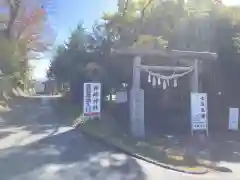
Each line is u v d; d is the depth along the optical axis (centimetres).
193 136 1470
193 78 1555
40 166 916
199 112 1474
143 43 2030
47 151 1130
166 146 1291
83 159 1020
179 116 1816
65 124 1953
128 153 1129
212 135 1555
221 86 1841
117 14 2280
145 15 2180
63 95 4044
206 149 1268
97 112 1673
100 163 974
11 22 2989
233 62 1809
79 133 1578
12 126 1833
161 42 1955
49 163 954
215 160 1095
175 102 1841
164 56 1491
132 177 834
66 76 3216
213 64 1811
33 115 2514
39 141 1337
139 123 1407
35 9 2988
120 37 2183
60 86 4328
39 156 1048
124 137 1409
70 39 2934
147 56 1495
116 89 2009
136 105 1406
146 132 1589
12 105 3528
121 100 1680
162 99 1852
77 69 2722
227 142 1409
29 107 3353
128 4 2258
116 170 898
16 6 2894
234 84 1827
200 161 1068
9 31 3056
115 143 1270
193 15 1956
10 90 4469
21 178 793
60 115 2514
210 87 1839
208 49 1875
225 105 1836
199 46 1917
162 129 1669
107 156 1077
